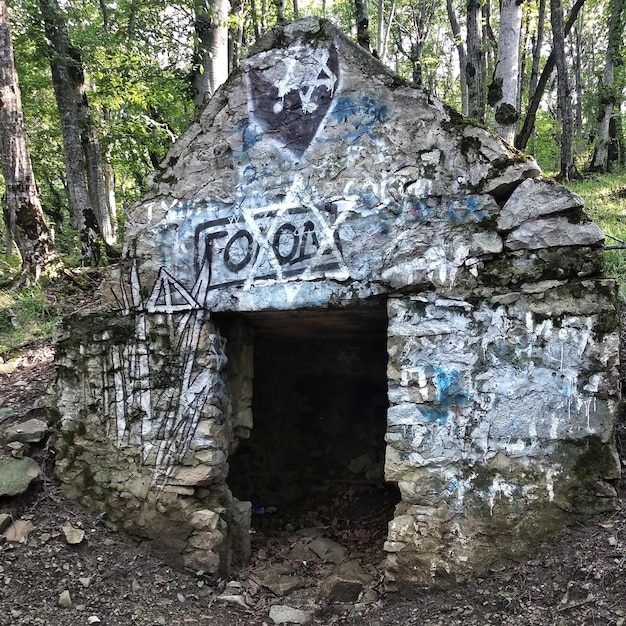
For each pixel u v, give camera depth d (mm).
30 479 4449
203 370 4262
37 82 11758
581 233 3441
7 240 14688
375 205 3816
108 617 3662
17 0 9602
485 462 3508
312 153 3996
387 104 3818
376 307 3992
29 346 6754
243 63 4188
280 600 4109
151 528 4250
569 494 3371
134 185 17703
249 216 4152
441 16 18562
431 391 3631
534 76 12188
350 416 7059
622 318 4793
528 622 3033
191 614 3811
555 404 3430
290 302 4008
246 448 5828
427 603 3477
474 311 3596
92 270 8469
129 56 9938
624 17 14070
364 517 5938
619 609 2830
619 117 16609
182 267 4328
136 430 4383
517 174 3537
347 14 17375
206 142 4293
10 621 3479
